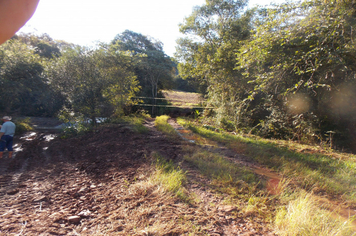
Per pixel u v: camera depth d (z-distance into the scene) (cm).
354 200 430
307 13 774
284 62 792
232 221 329
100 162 620
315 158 755
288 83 1061
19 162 674
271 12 818
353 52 673
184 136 1120
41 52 2509
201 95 2406
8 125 724
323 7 710
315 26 697
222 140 1024
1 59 1232
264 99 1364
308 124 1131
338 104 1049
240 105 1460
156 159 592
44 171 579
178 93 3697
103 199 380
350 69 776
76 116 1156
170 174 459
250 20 1798
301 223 305
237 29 1806
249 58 914
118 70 1276
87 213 334
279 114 1250
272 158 718
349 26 662
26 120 1280
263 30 827
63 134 1088
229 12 1969
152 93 2456
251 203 381
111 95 1229
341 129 1112
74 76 1160
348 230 303
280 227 314
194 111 2302
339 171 619
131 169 529
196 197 397
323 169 640
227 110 1588
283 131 1253
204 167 559
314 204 400
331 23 657
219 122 1580
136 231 284
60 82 1161
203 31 1994
